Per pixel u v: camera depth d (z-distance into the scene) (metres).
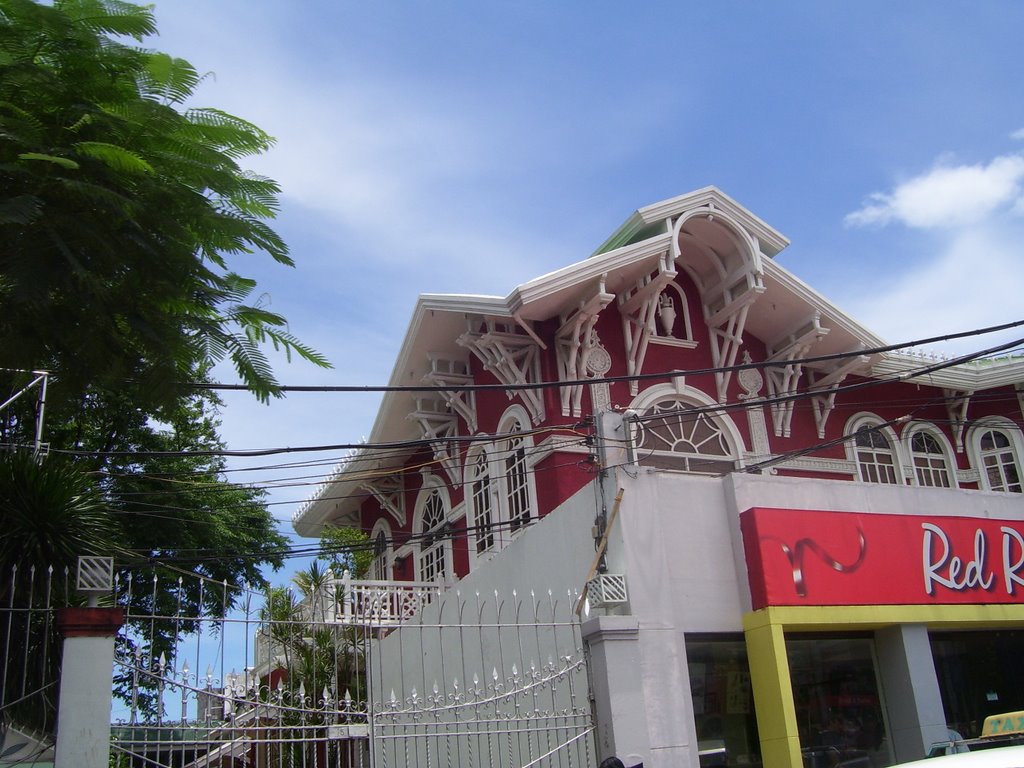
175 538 19.25
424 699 8.30
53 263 6.38
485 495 18.48
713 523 10.06
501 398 18.05
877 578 10.16
